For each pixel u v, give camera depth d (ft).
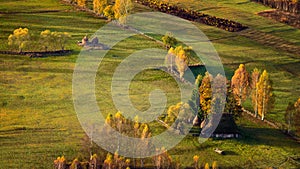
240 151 290.56
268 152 291.79
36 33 448.24
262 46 477.77
